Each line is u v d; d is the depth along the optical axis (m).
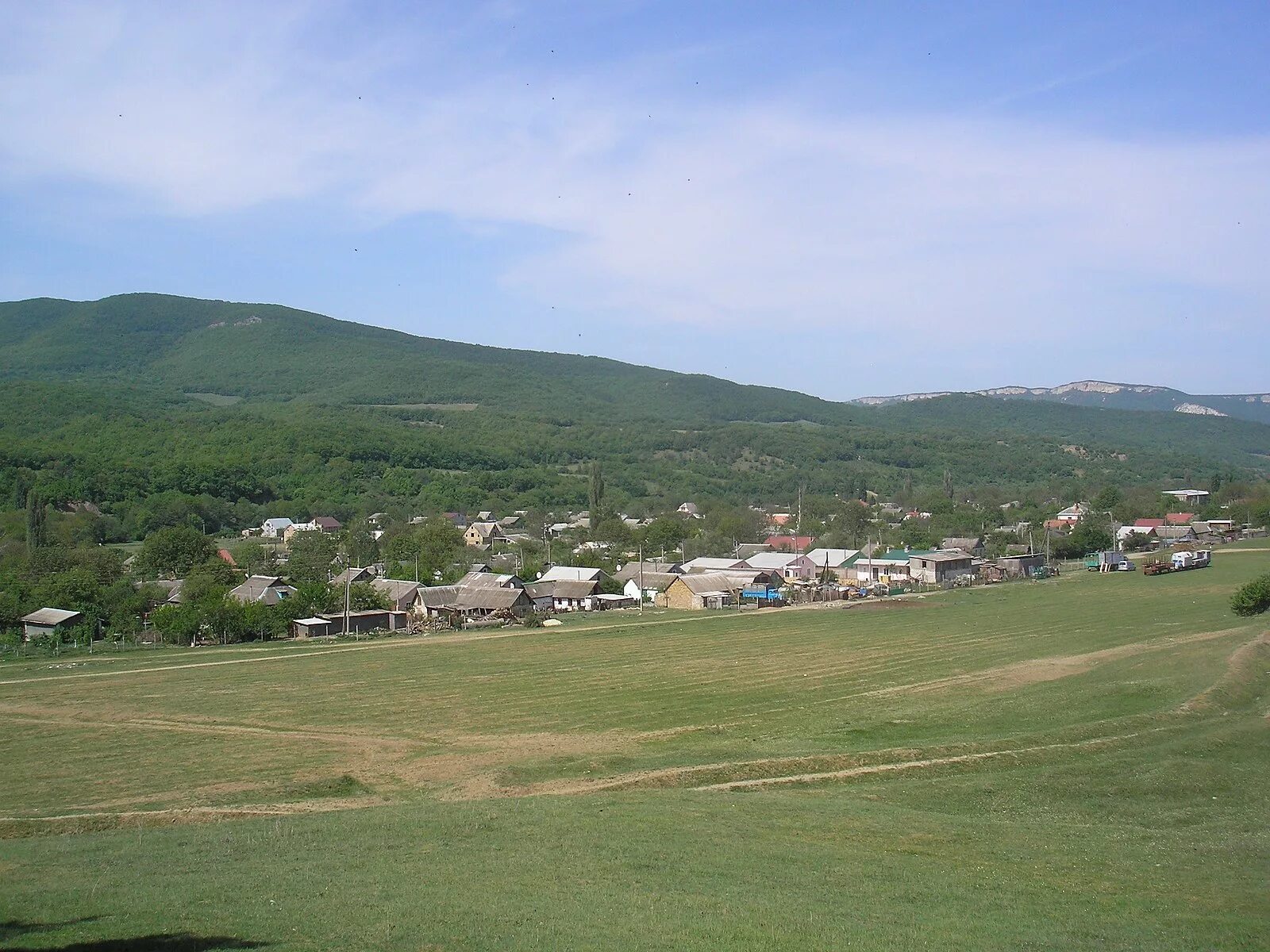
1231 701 56.03
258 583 124.94
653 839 34.16
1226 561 159.00
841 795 42.31
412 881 29.44
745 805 39.56
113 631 106.31
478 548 181.50
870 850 33.72
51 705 68.81
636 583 135.38
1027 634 93.88
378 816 38.34
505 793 44.44
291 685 75.44
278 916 25.95
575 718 62.50
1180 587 127.62
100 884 29.72
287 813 41.66
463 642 99.75
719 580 134.00
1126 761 45.88
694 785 45.22
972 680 70.19
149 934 24.48
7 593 112.31
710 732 57.31
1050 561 170.12
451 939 24.00
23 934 24.69
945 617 109.56
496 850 32.94
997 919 26.73
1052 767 45.88
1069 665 73.62
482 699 69.12
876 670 77.50
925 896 28.75
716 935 24.61
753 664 81.81
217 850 33.84
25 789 48.06
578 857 32.00
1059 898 28.94
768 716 61.72
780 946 23.92
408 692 72.25
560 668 81.75
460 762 51.16
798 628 104.06
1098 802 41.25
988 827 37.03
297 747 56.12
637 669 80.50
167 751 55.41
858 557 160.00
